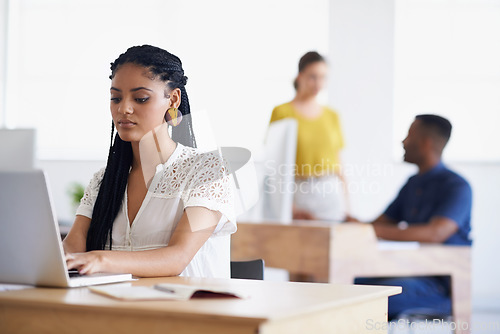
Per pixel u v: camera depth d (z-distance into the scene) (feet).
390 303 12.03
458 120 18.92
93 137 20.98
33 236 5.27
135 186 7.36
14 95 21.62
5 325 4.86
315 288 5.66
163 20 19.95
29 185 5.12
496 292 19.54
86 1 21.04
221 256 7.09
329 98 17.30
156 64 7.27
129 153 7.45
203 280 6.09
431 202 13.73
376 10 18.04
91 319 4.57
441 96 18.60
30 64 21.70
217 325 4.18
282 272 19.76
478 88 18.74
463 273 12.29
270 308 4.44
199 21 19.30
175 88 7.43
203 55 19.13
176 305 4.52
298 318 4.42
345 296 5.16
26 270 5.42
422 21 18.40
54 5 21.40
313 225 11.84
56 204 20.02
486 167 19.30
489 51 18.61
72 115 21.26
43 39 21.52
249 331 4.08
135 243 7.16
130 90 7.23
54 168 20.52
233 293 4.91
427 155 13.99
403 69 18.06
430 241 13.28
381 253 11.83
